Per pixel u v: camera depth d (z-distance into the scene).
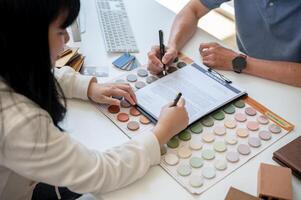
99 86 1.03
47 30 0.66
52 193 1.07
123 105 1.01
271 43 1.39
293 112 1.03
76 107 1.01
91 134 0.93
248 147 0.90
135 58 1.19
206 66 1.17
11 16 0.62
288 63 1.16
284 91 1.10
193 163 0.86
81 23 1.33
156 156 0.86
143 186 0.82
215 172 0.85
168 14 1.43
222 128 0.95
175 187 0.82
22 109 0.69
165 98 1.02
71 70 1.07
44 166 0.72
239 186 0.82
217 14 2.59
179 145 0.90
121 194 0.81
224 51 1.19
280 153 0.86
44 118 0.72
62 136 0.75
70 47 1.17
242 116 0.99
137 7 1.44
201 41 1.30
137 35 1.30
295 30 1.30
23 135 0.68
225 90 1.06
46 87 0.73
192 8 1.39
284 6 1.28
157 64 1.12
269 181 0.78
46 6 0.63
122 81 1.09
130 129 0.94
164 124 0.90
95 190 0.79
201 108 0.99
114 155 0.83
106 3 1.43
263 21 1.37
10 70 0.67
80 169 0.76
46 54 0.69
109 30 1.30
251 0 1.37
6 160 0.72
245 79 1.14
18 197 0.93
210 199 0.80
